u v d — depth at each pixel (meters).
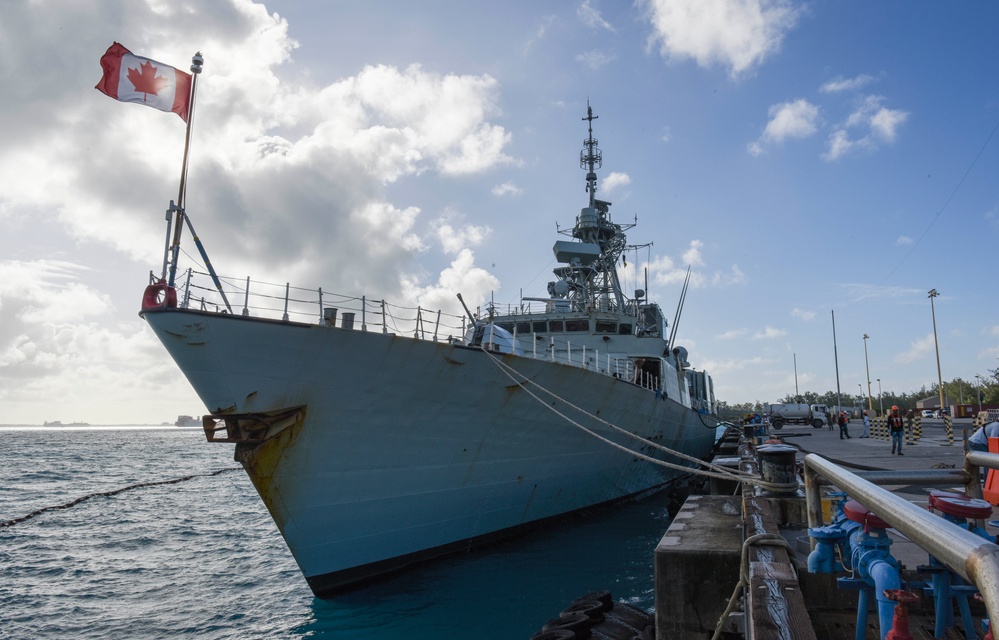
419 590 11.23
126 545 18.02
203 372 9.30
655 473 22.11
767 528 5.10
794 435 33.50
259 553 16.56
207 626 10.69
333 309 10.13
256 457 9.80
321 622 10.02
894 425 17.80
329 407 10.24
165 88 9.79
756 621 2.81
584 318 20.88
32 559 16.28
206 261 9.62
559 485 15.39
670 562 5.80
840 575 4.97
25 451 77.12
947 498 3.83
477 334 14.59
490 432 12.73
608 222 27.66
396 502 11.59
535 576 11.93
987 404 57.56
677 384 23.97
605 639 7.29
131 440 130.12
